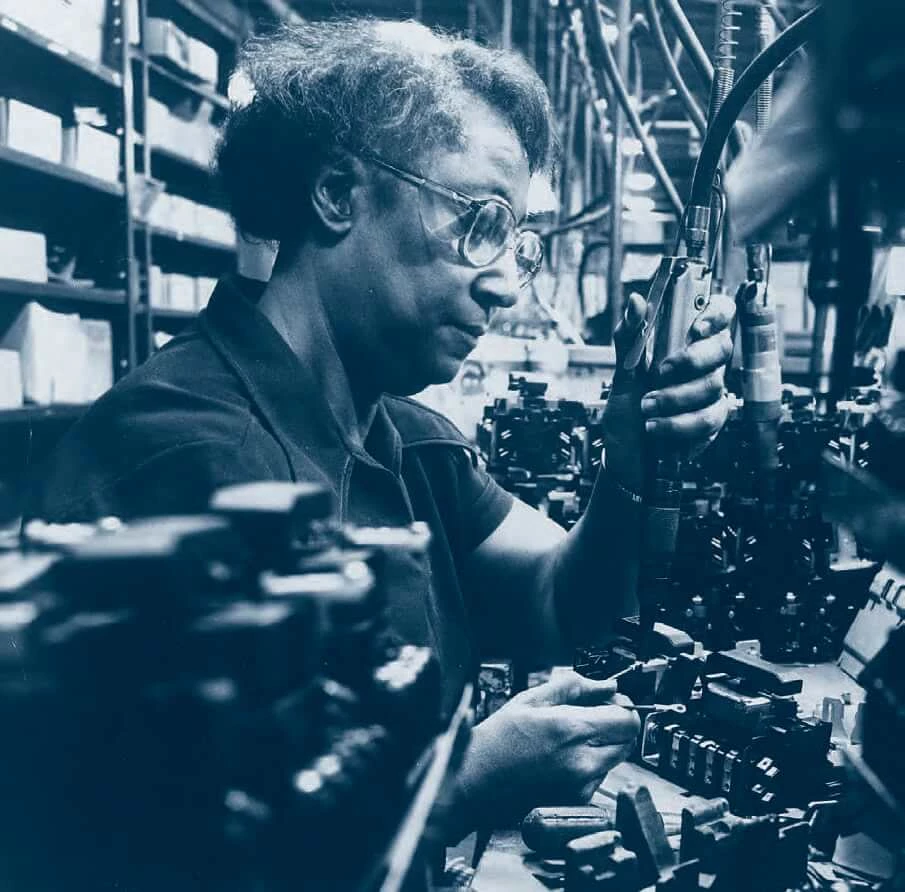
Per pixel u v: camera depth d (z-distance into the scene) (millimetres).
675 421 900
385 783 524
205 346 922
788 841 688
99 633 445
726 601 1167
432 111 875
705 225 902
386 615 621
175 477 776
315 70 888
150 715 461
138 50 4902
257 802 475
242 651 459
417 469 1163
